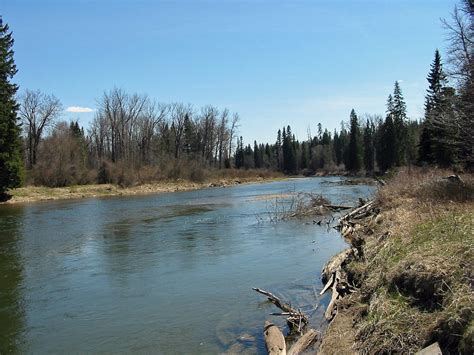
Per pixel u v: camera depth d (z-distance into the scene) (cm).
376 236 1239
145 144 7931
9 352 793
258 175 8575
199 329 855
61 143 6134
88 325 906
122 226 2308
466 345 499
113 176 5731
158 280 1226
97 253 1623
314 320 862
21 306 1041
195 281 1202
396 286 726
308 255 1487
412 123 8800
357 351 628
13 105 4109
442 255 710
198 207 3259
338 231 1973
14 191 4319
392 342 589
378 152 8262
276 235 1917
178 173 6712
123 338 831
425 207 1270
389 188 2147
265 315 914
